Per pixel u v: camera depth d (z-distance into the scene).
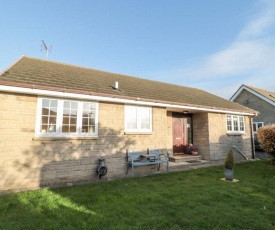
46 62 11.53
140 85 12.79
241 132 14.68
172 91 13.99
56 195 5.70
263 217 4.37
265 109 23.78
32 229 3.70
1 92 6.62
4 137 6.54
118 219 4.16
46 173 7.14
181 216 4.35
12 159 6.60
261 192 6.19
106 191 6.16
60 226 3.83
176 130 13.58
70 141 7.77
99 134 8.51
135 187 6.71
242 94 26.66
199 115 13.65
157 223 4.01
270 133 11.42
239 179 7.97
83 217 4.22
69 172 7.61
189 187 6.70
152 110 10.38
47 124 7.39
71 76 9.77
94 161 8.25
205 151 12.90
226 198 5.58
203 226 3.92
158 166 10.05
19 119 6.85
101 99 8.33
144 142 9.85
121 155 9.02
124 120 9.34
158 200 5.34
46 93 7.09
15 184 6.57
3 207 4.70
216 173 9.16
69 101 7.95
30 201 5.17
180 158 12.00
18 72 7.80
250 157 14.97
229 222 4.10
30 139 6.97
